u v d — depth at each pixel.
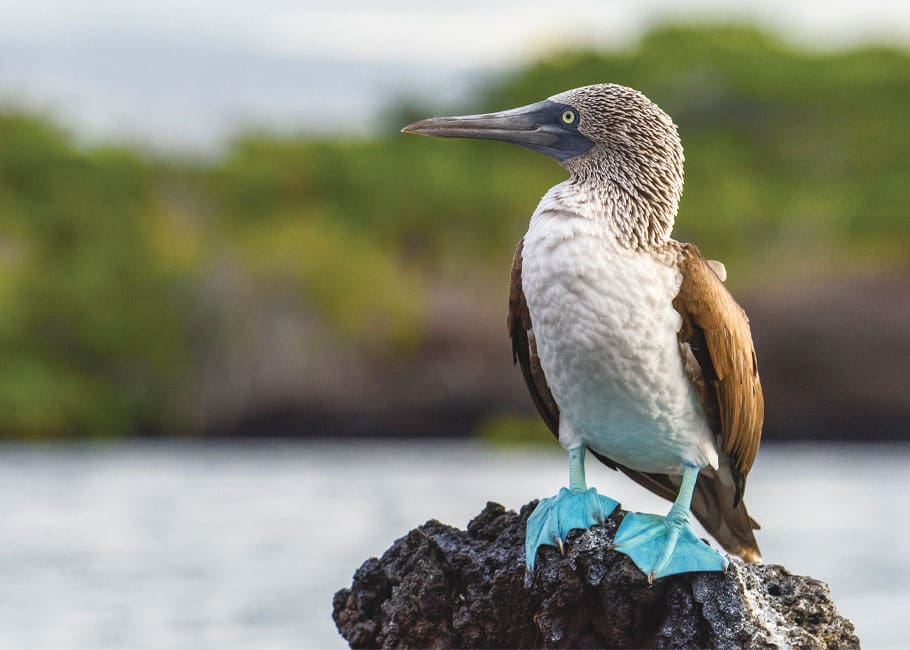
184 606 16.59
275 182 68.50
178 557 20.08
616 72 96.75
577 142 8.84
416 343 54.53
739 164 85.69
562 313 8.26
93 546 21.12
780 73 90.75
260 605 16.77
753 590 8.29
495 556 8.68
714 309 8.37
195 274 53.97
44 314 53.69
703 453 8.67
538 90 97.25
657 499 24.31
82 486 29.61
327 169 70.06
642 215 8.53
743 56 94.19
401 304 54.56
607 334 8.21
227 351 53.59
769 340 50.94
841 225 69.06
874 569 19.08
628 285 8.23
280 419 53.75
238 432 53.59
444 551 8.80
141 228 59.56
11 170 63.94
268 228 60.34
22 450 43.19
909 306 52.16
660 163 8.62
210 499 26.86
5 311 53.03
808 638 8.09
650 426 8.51
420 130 9.19
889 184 74.25
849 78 92.12
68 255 58.75
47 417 50.34
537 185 71.56
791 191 80.88
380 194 68.56
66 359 53.84
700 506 9.60
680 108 91.75
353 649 9.11
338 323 53.62
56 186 62.81
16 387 50.56
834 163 88.44
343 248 56.28
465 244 66.88
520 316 8.84
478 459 37.62
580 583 8.33
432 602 8.75
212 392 53.53
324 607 16.70
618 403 8.41
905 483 29.95
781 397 50.47
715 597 8.15
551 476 30.83
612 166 8.66
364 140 77.38
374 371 54.00
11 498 27.06
